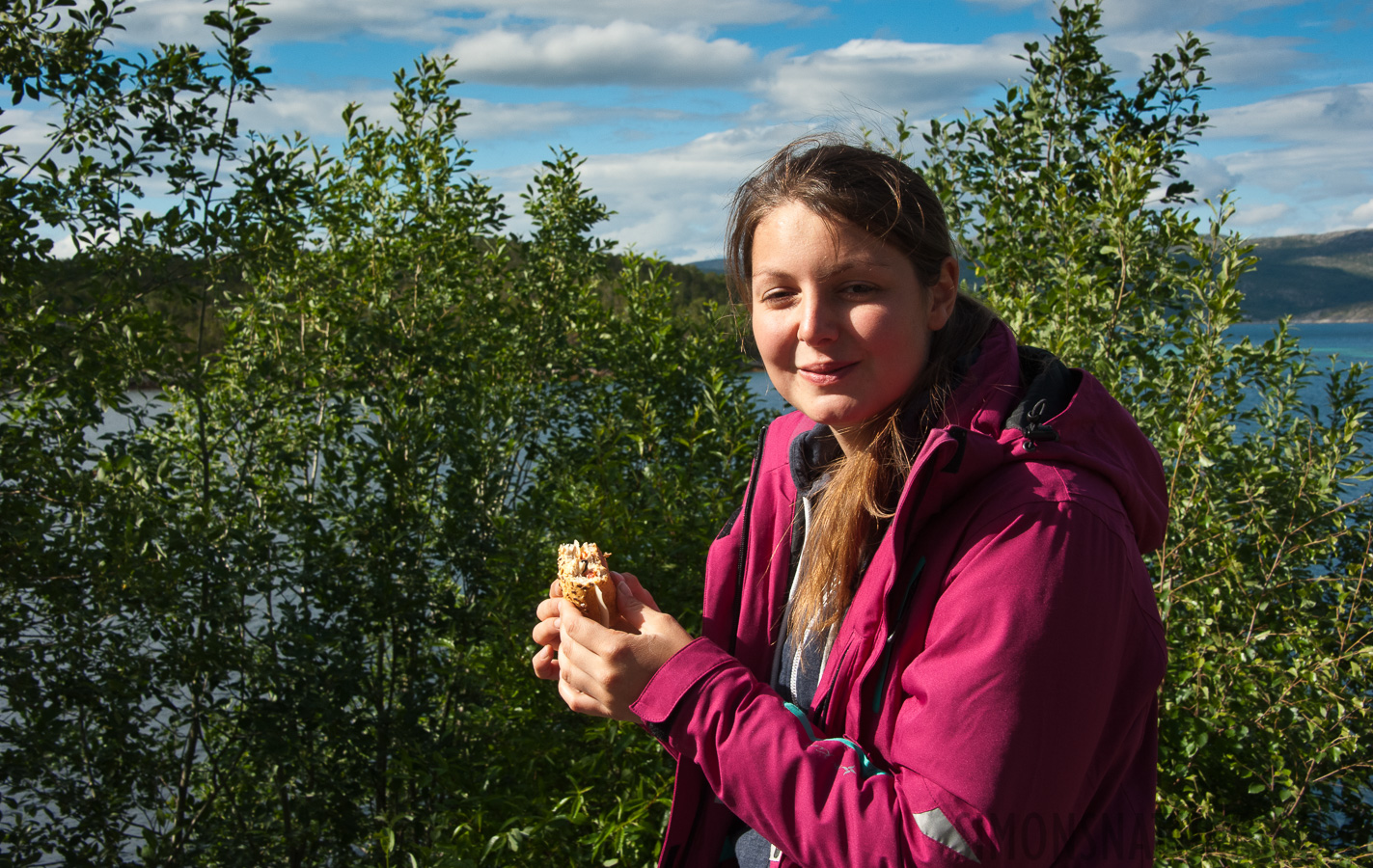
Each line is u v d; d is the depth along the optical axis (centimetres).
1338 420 382
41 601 366
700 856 111
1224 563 309
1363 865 291
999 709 71
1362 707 291
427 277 583
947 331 100
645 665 90
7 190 322
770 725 83
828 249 89
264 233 395
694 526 394
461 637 425
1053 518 76
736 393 458
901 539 83
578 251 661
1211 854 275
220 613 366
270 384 443
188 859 381
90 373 332
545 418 576
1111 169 370
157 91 355
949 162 487
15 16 337
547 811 296
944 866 70
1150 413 330
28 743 342
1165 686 307
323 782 392
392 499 433
